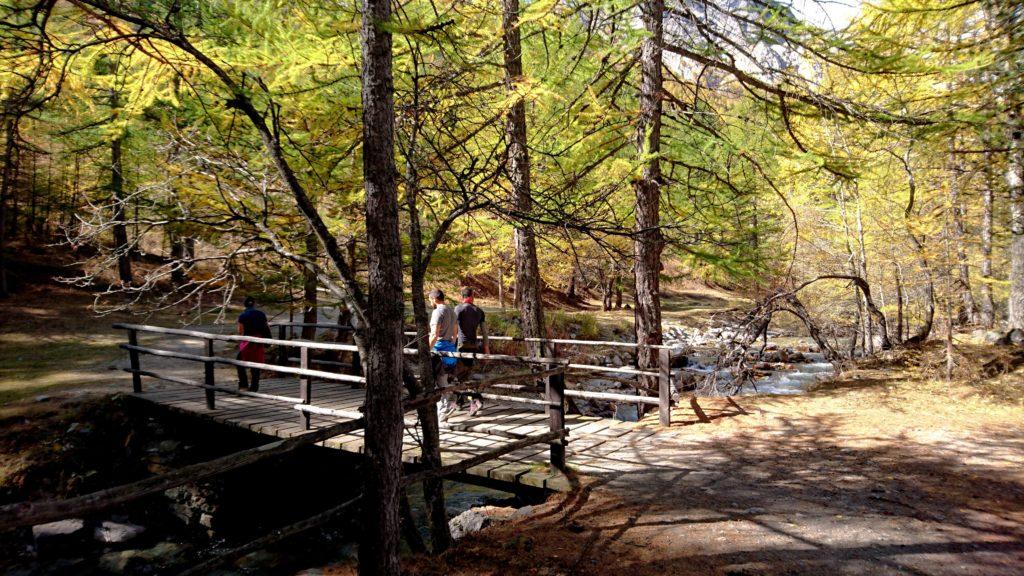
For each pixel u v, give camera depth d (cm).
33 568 666
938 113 773
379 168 343
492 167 548
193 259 449
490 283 3309
